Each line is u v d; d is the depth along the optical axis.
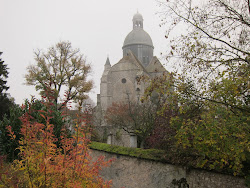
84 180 6.90
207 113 7.94
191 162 9.75
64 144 7.76
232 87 7.36
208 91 8.40
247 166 8.52
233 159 7.77
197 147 8.09
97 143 15.87
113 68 56.47
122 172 13.08
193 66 9.12
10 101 30.25
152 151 11.94
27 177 6.33
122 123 25.28
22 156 7.39
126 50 67.94
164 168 11.02
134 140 15.91
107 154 14.32
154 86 9.62
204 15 9.12
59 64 30.94
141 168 12.08
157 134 14.27
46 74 29.64
